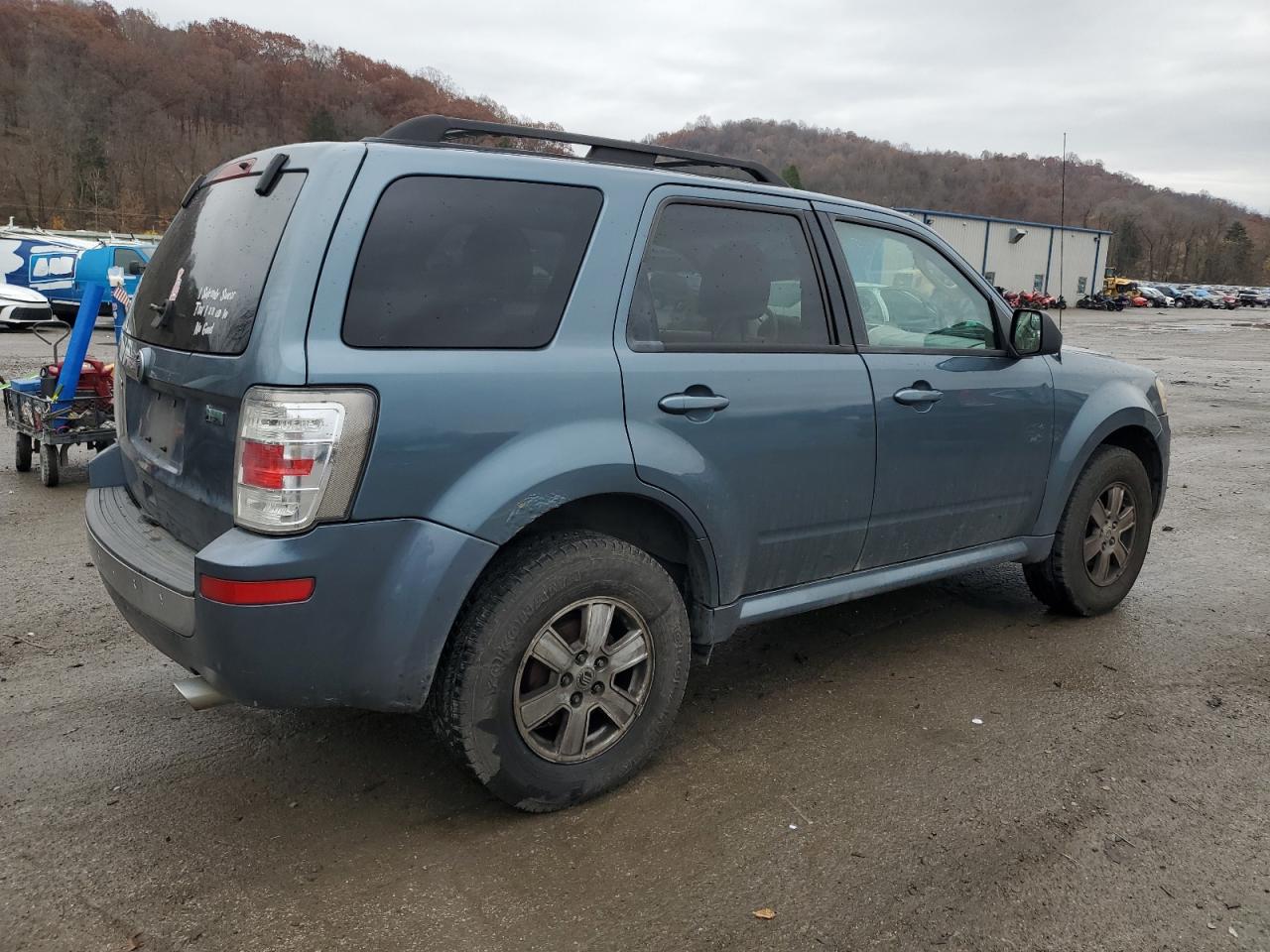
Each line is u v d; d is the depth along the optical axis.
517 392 2.72
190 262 3.01
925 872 2.69
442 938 2.40
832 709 3.73
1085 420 4.40
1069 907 2.55
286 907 2.51
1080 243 55.09
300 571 2.43
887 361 3.67
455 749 2.76
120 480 3.68
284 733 3.49
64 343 16.16
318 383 2.44
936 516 3.90
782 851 2.78
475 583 2.79
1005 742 3.47
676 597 3.10
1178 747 3.45
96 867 2.68
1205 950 2.40
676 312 3.14
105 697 3.75
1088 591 4.66
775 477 3.31
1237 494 7.85
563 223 2.93
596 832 2.88
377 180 2.62
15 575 5.15
